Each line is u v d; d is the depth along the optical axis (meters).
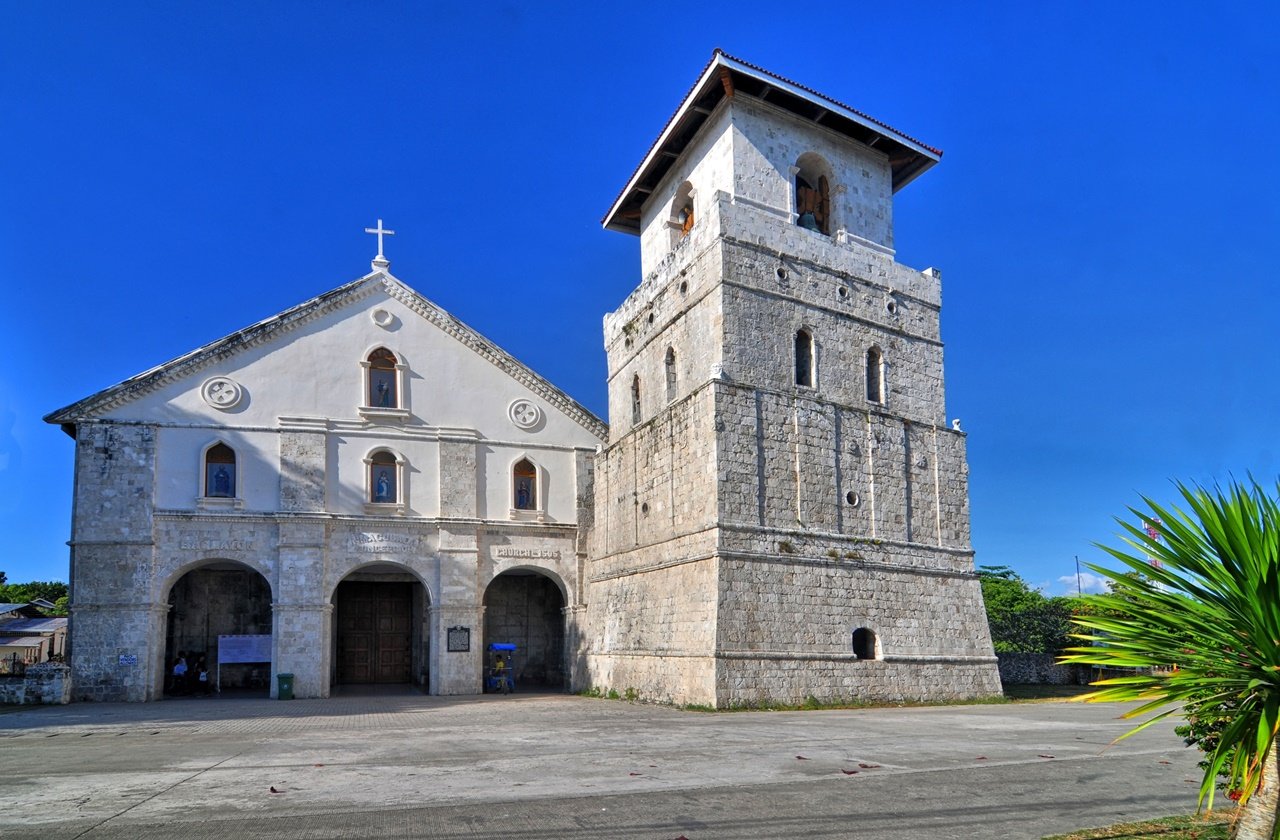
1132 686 8.40
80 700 38.41
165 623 41.06
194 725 27.50
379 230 46.41
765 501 33.84
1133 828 10.59
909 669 35.53
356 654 48.16
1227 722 8.83
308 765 16.89
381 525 43.00
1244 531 8.05
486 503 45.06
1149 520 8.98
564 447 46.72
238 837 10.48
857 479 36.47
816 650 33.47
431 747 19.81
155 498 40.53
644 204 44.66
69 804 12.80
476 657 43.00
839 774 14.99
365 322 44.94
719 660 31.28
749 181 36.66
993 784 13.98
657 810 11.91
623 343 43.41
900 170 42.56
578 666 43.69
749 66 35.84
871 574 35.59
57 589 100.12
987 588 72.19
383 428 44.16
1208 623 8.30
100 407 40.56
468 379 45.97
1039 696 40.19
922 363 39.91
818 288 37.25
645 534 38.34
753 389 34.38
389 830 10.80
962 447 40.03
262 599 46.69
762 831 10.66
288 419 42.69
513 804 12.38
